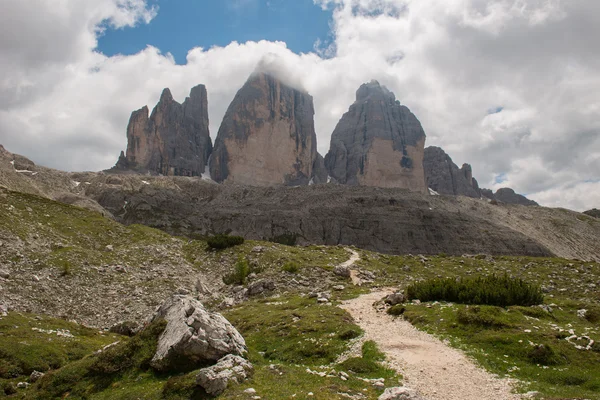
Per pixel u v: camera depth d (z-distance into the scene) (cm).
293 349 3372
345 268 7275
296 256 8344
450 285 4397
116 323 5100
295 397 2136
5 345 3503
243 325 4284
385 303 4531
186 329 2716
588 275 7881
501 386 2402
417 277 7938
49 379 2834
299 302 5031
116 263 7225
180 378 2394
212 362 2650
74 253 7069
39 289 5581
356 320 3994
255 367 2653
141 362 2730
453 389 2377
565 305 4353
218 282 7238
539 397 2200
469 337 3197
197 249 9075
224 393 2212
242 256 8356
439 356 2909
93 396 2539
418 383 2473
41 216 8950
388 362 2842
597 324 3541
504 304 4012
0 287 5272
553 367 2631
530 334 3075
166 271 7362
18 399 2766
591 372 2528
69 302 5541
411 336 3391
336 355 3161
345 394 2223
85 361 2945
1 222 7481
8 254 6350
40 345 3638
